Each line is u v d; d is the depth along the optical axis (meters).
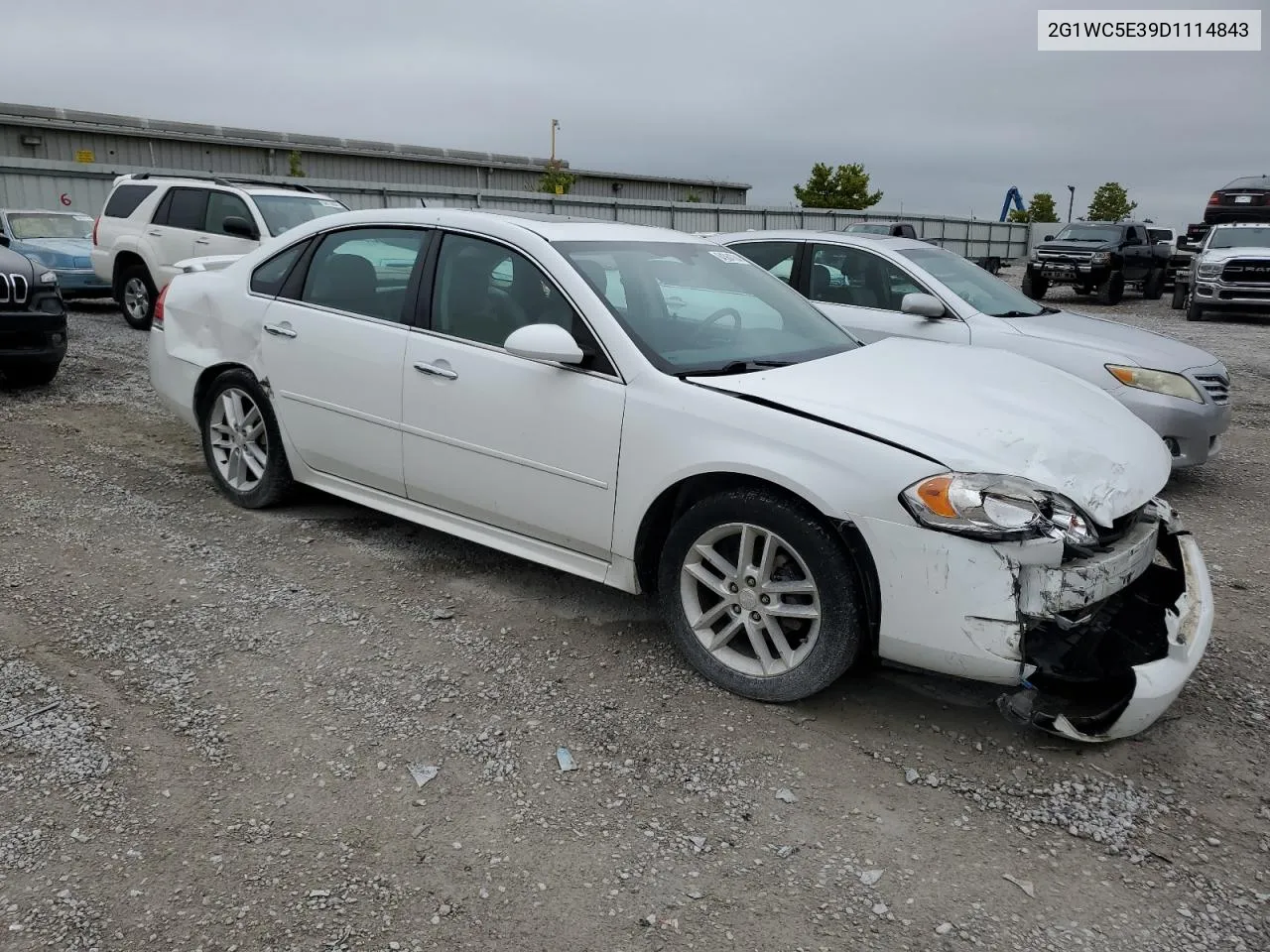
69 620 3.86
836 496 3.10
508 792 2.88
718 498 3.36
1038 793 2.96
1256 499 6.33
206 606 4.04
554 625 3.99
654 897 2.48
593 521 3.73
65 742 3.03
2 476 5.75
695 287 4.27
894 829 2.78
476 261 4.17
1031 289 23.80
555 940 2.32
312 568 4.48
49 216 15.32
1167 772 3.09
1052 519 2.98
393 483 4.44
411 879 2.51
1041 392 3.74
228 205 11.57
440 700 3.38
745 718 3.33
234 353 5.05
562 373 3.76
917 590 3.03
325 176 40.47
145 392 8.42
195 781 2.87
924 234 39.84
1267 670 3.81
